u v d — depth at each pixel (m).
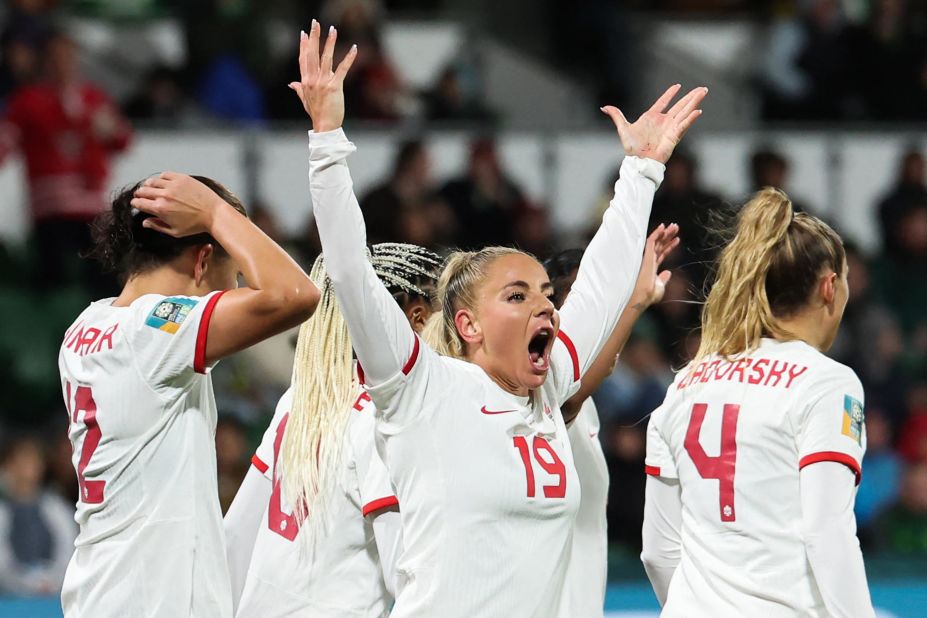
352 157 38.66
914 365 38.06
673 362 34.31
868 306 37.91
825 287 13.61
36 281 37.28
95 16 46.66
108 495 12.40
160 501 12.34
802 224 13.72
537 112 51.72
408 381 12.18
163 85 40.81
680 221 35.53
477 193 37.78
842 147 39.94
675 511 14.27
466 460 12.27
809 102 44.25
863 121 44.22
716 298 13.96
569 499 12.65
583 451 14.75
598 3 53.00
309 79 12.11
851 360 37.16
